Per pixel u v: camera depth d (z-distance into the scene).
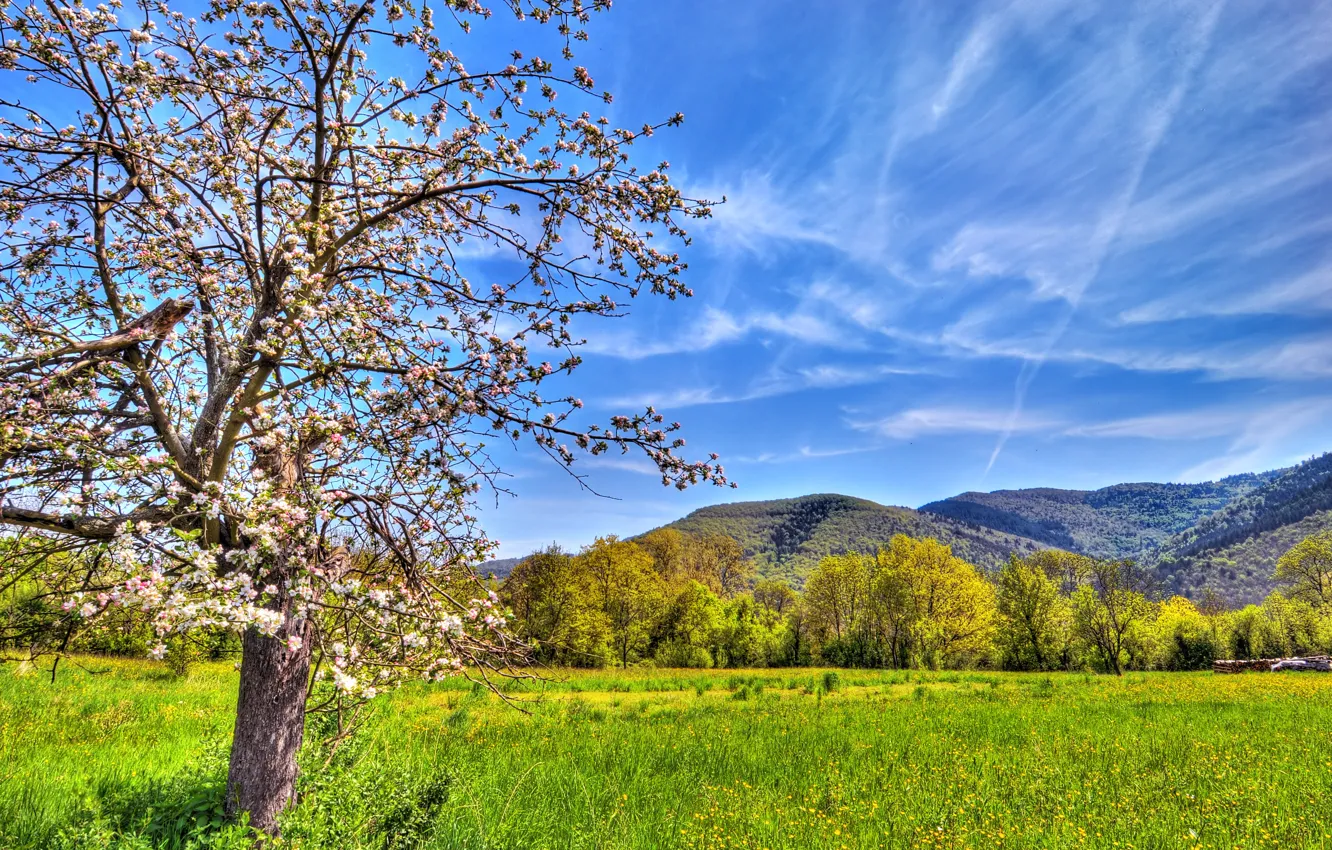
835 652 47.66
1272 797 7.25
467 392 4.20
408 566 3.96
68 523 3.67
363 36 4.47
